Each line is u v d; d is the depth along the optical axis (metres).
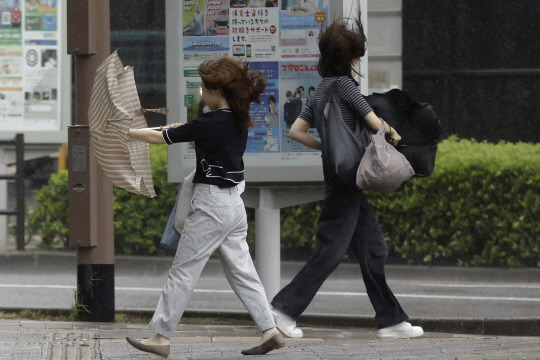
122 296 34.16
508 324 27.70
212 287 36.94
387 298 23.59
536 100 51.69
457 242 41.19
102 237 25.91
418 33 51.75
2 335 22.30
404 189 41.62
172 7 25.27
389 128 22.38
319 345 21.62
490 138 51.91
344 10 24.88
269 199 25.64
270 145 25.14
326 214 22.94
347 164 22.02
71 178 25.69
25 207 45.53
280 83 25.12
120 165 19.69
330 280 39.88
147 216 43.38
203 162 18.97
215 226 18.92
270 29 25.12
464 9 51.66
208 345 21.58
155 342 19.03
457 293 35.44
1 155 46.91
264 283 25.55
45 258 42.50
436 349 20.78
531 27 51.59
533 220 40.53
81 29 25.33
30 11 47.31
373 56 52.00
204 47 25.27
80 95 25.58
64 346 20.66
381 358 19.23
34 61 47.47
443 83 51.84
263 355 19.64
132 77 19.94
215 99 19.20
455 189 41.16
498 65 51.81
